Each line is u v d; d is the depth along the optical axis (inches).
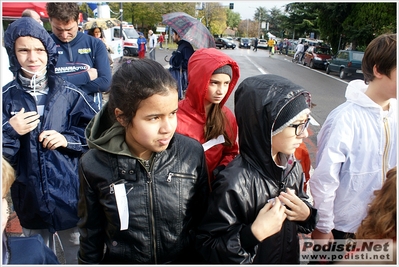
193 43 190.9
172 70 205.9
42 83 75.4
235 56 936.9
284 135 54.5
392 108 68.3
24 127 69.7
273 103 52.9
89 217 55.2
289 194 55.2
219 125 80.7
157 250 53.7
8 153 70.0
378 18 619.2
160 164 53.3
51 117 74.9
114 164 52.0
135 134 47.8
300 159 80.1
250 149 57.2
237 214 54.4
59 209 76.8
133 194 51.8
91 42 111.7
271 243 57.3
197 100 79.6
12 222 111.6
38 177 74.4
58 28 103.3
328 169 66.4
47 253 55.1
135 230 52.2
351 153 66.6
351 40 694.5
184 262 58.6
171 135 48.2
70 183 77.9
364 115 66.2
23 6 323.0
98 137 55.2
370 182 67.3
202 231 55.4
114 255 53.8
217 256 52.6
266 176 56.7
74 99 79.4
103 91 110.3
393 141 67.6
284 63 820.0
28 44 70.4
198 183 57.5
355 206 69.1
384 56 61.7
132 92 45.3
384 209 47.5
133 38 757.3
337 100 359.9
